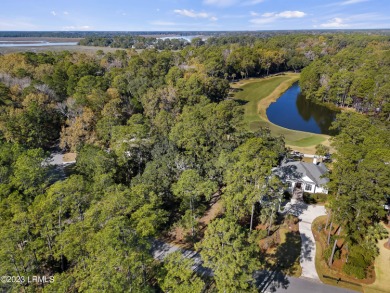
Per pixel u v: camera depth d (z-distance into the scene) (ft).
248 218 112.98
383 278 85.40
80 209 94.43
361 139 130.52
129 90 223.71
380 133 128.26
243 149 111.45
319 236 103.09
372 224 101.24
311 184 125.59
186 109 176.04
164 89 200.85
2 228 82.02
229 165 113.70
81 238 76.23
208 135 136.15
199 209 114.52
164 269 73.26
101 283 60.54
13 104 177.47
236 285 61.72
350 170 84.94
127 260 65.77
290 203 122.31
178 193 108.58
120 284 62.80
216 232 67.67
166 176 118.11
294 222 110.32
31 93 181.27
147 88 216.13
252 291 66.74
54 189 91.91
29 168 111.86
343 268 87.40
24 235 83.05
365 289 81.87
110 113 175.73
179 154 126.41
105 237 67.62
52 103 186.19
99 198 98.17
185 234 106.01
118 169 127.54
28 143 167.22
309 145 185.98
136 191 95.04
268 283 83.35
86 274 69.77
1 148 133.69
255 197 91.50
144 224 81.97
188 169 113.39
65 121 184.65
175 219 113.70
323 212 116.67
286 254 94.89
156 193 112.78
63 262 93.09
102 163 121.49
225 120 152.56
